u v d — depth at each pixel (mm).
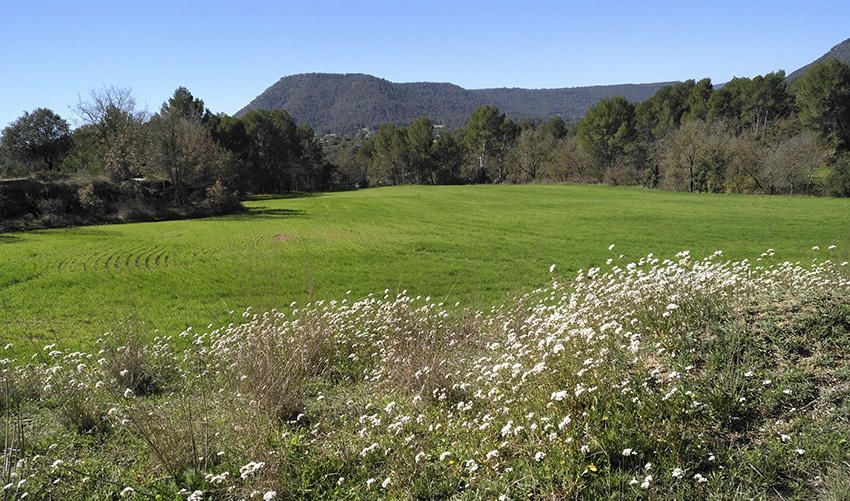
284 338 7297
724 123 71812
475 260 25266
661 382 4750
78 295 17812
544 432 4262
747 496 3537
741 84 80062
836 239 28234
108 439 5371
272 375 5871
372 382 6660
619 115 86188
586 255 25828
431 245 30531
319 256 27047
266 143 96688
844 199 50375
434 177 107938
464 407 5223
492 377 5434
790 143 57406
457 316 9719
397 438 4844
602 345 5309
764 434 4160
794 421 4207
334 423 5426
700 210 45969
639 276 7293
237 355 7051
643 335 5863
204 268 23578
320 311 9406
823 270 8156
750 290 6574
